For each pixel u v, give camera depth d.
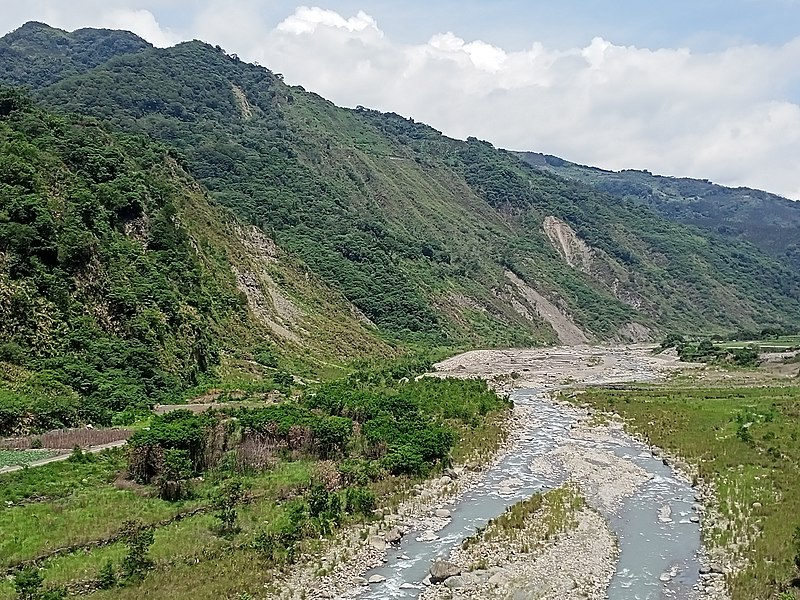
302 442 52.88
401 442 53.78
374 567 35.56
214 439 49.03
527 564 35.91
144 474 44.66
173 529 37.78
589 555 37.19
